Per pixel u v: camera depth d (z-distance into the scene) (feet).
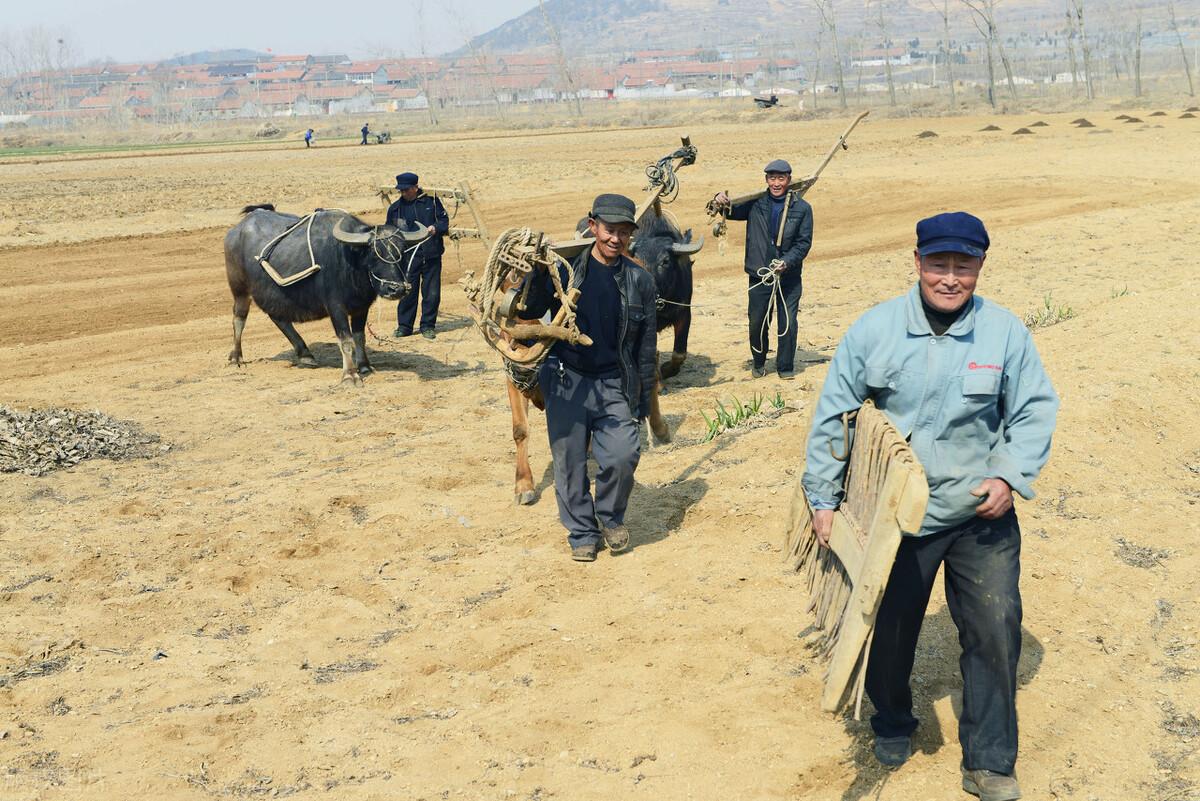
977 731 12.97
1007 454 12.51
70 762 14.96
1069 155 115.65
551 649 17.85
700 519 22.99
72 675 17.63
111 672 17.78
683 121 302.86
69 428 31.40
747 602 19.08
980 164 108.27
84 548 23.02
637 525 22.85
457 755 15.02
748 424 29.45
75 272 66.74
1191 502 22.25
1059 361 30.07
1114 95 352.28
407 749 15.21
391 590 20.65
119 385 39.17
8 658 18.12
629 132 233.14
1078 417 25.61
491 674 17.28
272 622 19.63
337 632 19.11
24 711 16.51
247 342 47.26
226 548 22.98
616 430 21.13
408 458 28.78
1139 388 27.30
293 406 35.35
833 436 13.46
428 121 420.36
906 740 14.23
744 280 57.21
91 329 51.47
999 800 12.86
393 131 344.08
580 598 19.88
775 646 17.47
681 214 83.71
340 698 16.71
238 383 38.93
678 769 14.48
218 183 117.80
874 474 12.59
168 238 79.25
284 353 44.27
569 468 21.26
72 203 96.63
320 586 21.06
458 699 16.60
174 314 54.85
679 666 17.07
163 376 40.47
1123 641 17.07
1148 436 25.40
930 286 12.49
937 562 13.07
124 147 267.18
